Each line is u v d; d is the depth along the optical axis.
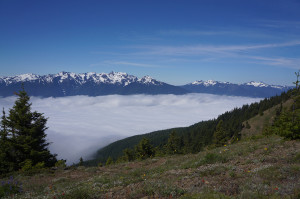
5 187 11.03
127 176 12.92
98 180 11.87
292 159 10.20
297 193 6.07
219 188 7.49
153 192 7.89
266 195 6.40
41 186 12.84
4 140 24.56
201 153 18.05
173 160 17.53
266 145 14.88
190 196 7.02
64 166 20.61
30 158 24.67
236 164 11.32
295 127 14.99
